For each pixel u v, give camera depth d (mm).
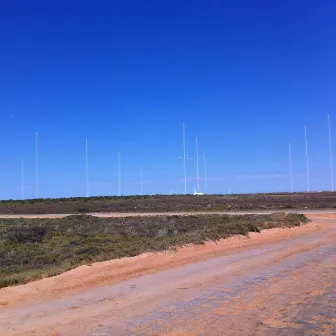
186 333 8188
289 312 9734
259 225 33656
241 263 17781
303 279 13914
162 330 8383
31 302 11125
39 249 22984
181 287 12781
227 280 13875
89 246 22547
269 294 11672
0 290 12203
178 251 20297
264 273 15211
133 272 15617
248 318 9258
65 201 113938
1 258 20031
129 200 112688
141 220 45344
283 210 70688
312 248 23125
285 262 17938
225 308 10141
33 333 8281
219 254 20844
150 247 20688
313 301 10820
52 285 13039
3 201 119000
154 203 98188
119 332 8258
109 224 40000
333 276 14414
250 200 102500
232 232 27688
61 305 10656
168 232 30359
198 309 10070
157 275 15055
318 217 53906
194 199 111688
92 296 11672
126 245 22188
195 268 16547
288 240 27859
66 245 24125
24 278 13719
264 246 24406
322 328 8477
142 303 10742
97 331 8344
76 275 14492
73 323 8961
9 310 10250
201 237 23875
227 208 76938
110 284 13469
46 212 83875
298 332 8227
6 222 48031
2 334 8227
